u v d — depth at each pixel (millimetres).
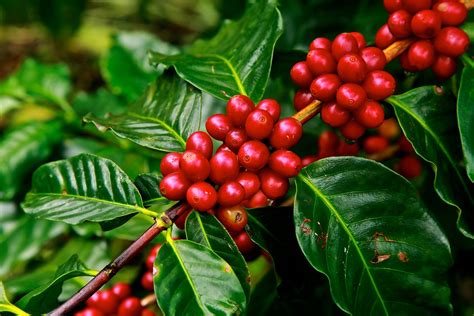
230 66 554
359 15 712
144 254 692
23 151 732
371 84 493
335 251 479
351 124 506
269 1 567
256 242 499
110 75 784
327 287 638
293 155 475
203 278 459
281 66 619
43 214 504
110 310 547
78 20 1066
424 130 510
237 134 483
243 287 471
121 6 1368
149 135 527
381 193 488
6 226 716
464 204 510
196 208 467
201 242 473
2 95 804
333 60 500
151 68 792
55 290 503
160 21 1357
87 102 799
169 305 452
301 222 480
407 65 527
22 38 1300
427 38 512
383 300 481
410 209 484
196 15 1362
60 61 1230
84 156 515
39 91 799
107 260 677
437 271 481
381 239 483
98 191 505
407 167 592
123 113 570
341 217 485
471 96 505
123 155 713
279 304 610
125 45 809
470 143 496
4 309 489
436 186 486
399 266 482
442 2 512
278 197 484
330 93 492
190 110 537
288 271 520
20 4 1067
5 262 696
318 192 489
